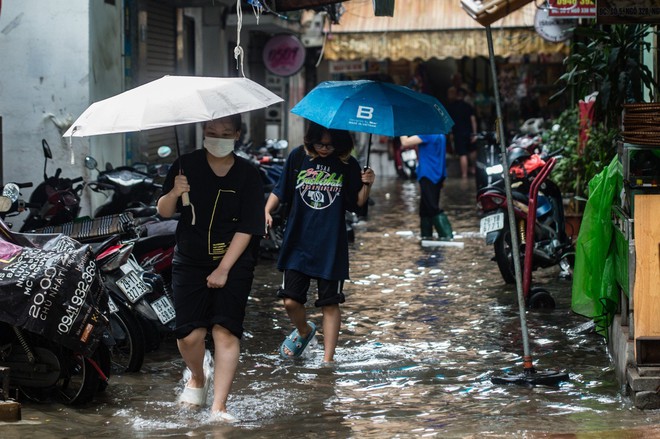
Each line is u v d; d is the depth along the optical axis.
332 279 7.49
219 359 6.18
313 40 23.72
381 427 5.91
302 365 7.55
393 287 10.86
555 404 6.37
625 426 5.82
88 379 6.40
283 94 24.91
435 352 7.93
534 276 11.31
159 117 5.64
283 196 7.59
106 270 7.07
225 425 6.00
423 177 14.31
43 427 5.95
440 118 7.17
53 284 6.06
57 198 8.54
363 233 15.52
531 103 28.64
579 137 13.62
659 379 6.17
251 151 14.42
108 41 12.56
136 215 8.87
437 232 15.00
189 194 6.14
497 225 10.65
